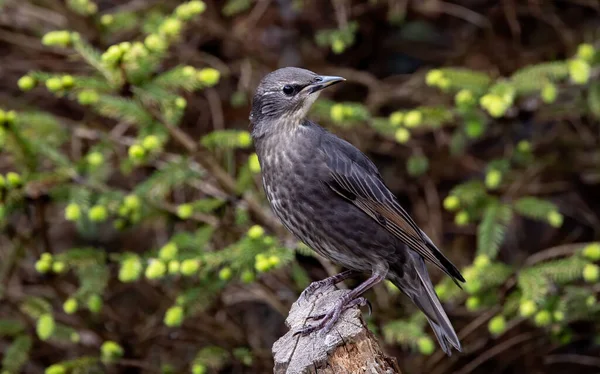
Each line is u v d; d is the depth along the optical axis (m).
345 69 13.09
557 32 12.98
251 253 9.16
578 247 10.31
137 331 11.55
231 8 11.98
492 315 10.20
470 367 11.35
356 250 8.59
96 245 14.02
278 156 8.53
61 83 9.15
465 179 12.99
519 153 11.21
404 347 11.03
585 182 12.26
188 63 13.14
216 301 11.41
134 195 9.79
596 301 10.45
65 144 12.21
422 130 12.37
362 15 13.07
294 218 8.64
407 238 8.52
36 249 10.99
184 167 10.05
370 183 8.60
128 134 12.55
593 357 11.92
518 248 12.88
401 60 14.01
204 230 10.22
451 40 13.70
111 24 12.14
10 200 9.66
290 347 7.00
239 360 10.80
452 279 8.96
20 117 10.65
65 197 9.91
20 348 10.64
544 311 9.16
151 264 9.10
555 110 11.07
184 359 12.16
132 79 9.37
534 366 12.14
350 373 6.75
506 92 9.55
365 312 10.59
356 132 12.35
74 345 11.58
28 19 13.09
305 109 8.66
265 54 13.27
